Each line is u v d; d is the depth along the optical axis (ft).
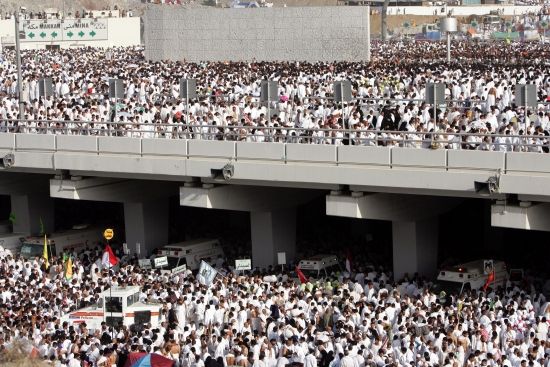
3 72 397.39
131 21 605.73
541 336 155.94
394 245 211.00
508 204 181.78
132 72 372.38
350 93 210.38
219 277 198.39
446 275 186.39
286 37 421.18
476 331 152.35
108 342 154.81
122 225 261.24
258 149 207.21
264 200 223.92
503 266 191.52
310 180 200.75
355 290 191.93
